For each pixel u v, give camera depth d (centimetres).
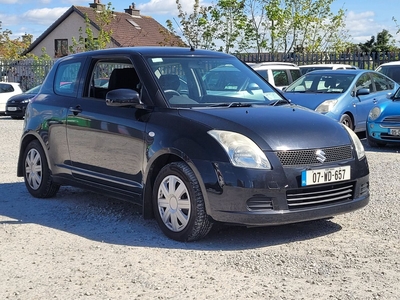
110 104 618
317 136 569
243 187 528
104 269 492
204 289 445
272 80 1581
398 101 1242
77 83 723
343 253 529
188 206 555
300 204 548
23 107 2144
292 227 619
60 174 730
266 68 1595
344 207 571
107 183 655
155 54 666
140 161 605
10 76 3212
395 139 1194
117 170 639
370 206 703
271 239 576
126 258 520
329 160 563
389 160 1058
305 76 1417
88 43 3422
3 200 766
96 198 772
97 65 705
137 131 609
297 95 1326
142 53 663
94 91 702
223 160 536
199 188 548
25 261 516
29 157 784
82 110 689
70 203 745
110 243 568
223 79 670
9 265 507
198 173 544
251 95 664
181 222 564
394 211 677
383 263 502
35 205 736
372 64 2306
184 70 656
